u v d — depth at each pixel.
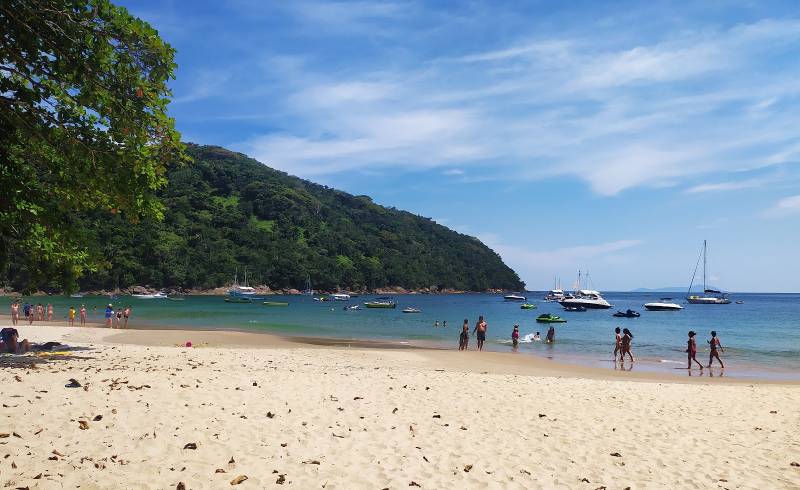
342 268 163.75
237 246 146.88
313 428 8.71
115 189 10.20
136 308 74.75
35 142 9.41
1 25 7.70
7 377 10.80
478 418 10.27
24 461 6.38
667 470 7.88
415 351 27.00
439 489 6.64
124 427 7.90
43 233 13.05
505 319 66.94
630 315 72.81
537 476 7.33
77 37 8.35
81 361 15.95
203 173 177.88
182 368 14.96
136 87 8.98
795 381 20.80
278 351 24.16
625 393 14.14
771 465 8.25
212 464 6.86
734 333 48.78
